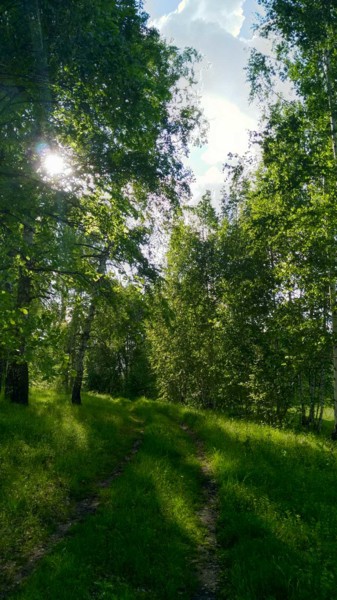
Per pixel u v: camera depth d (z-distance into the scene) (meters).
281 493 8.52
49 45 5.87
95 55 5.87
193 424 18.91
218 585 5.61
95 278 8.67
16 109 7.14
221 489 8.95
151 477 9.25
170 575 5.63
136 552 5.95
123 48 6.14
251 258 22.88
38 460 9.65
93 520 6.98
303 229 14.42
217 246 28.02
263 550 6.03
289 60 13.83
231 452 11.82
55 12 5.36
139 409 23.97
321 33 11.95
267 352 19.80
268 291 21.11
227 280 23.75
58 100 7.19
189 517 7.62
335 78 13.05
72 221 8.91
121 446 13.34
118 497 8.02
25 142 7.93
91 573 5.45
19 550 6.21
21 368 15.80
